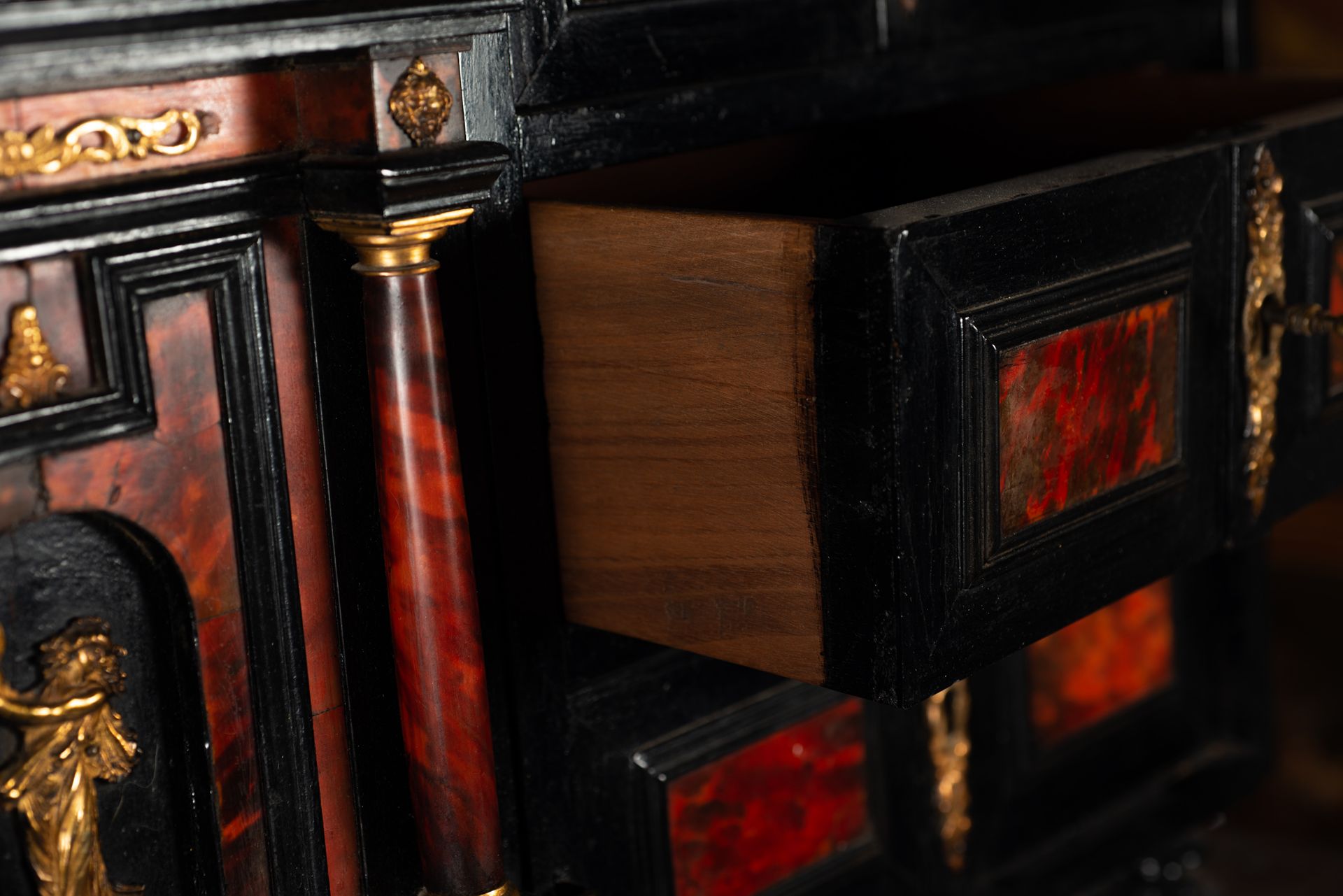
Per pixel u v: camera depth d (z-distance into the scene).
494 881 0.79
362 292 0.77
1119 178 0.78
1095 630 1.09
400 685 0.78
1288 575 1.19
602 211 0.78
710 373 0.77
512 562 0.83
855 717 0.96
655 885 0.90
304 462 0.78
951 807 1.01
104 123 0.71
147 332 0.73
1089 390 0.78
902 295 0.72
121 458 0.73
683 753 0.90
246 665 0.77
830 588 0.75
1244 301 0.84
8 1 0.65
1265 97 0.98
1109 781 1.12
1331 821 1.20
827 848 0.96
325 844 0.80
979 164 1.02
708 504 0.78
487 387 0.82
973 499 0.75
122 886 0.77
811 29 0.91
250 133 0.74
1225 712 1.18
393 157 0.73
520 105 0.82
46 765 0.74
